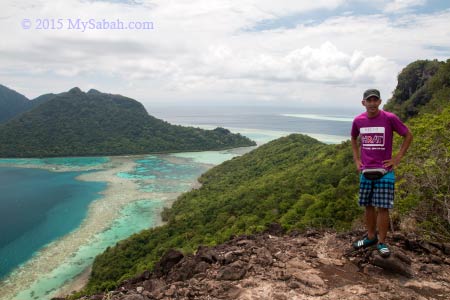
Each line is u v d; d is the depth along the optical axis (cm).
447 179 859
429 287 497
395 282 508
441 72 5172
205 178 7850
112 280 2969
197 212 4716
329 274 534
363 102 543
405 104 5884
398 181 925
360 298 464
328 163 5041
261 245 663
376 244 586
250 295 475
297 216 3061
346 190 3256
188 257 628
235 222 3862
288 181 4903
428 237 748
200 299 474
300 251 624
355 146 582
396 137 1045
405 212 859
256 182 5853
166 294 488
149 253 3644
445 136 912
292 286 494
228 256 592
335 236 694
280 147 8856
